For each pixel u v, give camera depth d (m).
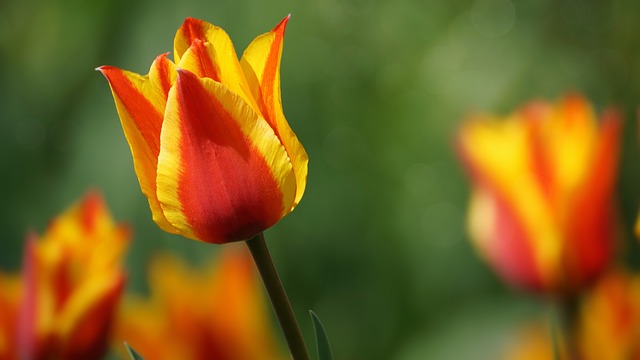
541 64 1.83
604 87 1.85
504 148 0.90
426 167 1.82
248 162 0.69
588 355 0.85
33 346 0.79
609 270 0.88
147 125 0.70
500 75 1.80
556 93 1.80
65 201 1.85
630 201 1.79
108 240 0.81
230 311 0.90
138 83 0.70
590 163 0.88
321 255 1.81
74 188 1.85
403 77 1.85
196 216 0.70
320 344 0.68
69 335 0.79
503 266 0.90
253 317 0.90
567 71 1.83
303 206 1.83
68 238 0.81
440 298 1.76
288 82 1.87
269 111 0.70
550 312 0.88
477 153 0.91
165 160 0.69
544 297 0.89
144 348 0.89
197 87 0.69
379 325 1.79
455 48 1.85
